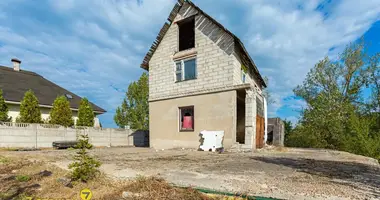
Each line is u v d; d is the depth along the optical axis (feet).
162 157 22.07
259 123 35.32
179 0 37.29
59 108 48.62
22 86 54.80
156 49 40.63
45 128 40.81
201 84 34.30
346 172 13.39
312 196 8.03
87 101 56.08
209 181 10.52
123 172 13.19
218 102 32.14
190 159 20.07
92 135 47.80
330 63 58.34
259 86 54.80
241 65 36.11
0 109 42.39
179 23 38.68
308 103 60.85
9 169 15.23
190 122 35.19
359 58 56.08
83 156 12.32
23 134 37.88
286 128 70.03
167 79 38.50
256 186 9.48
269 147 38.17
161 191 9.11
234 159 20.08
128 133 55.57
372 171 13.98
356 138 39.68
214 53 33.58
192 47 36.83
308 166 15.78
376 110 52.19
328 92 55.72
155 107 39.32
